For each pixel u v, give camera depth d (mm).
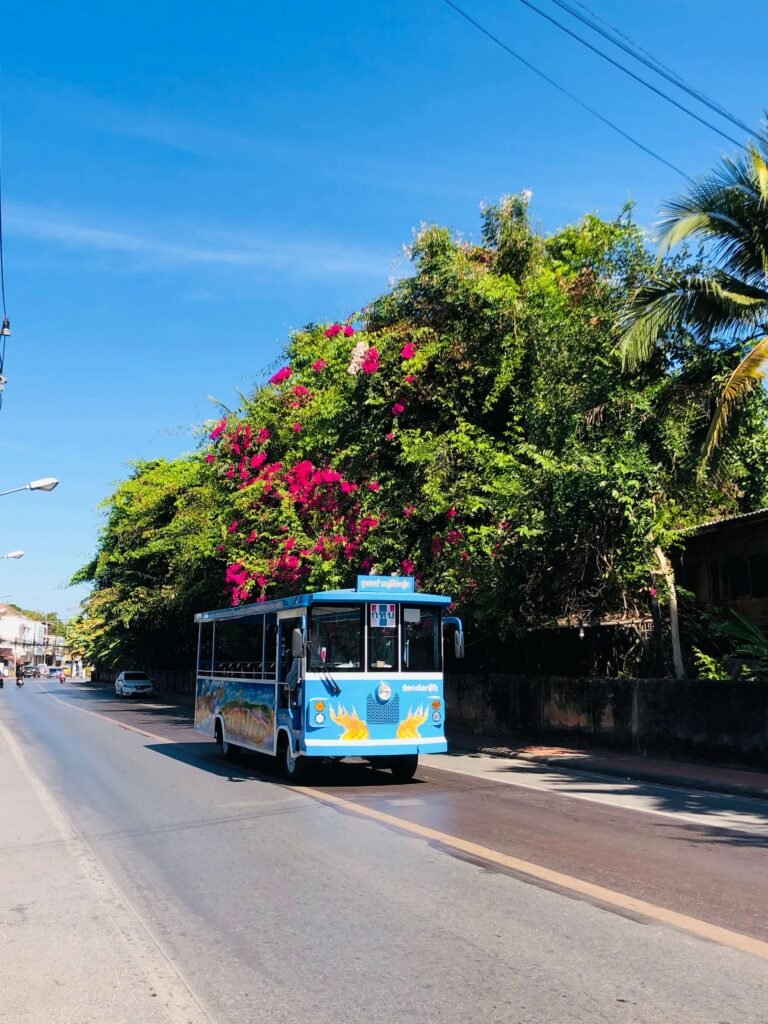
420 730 13711
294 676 13875
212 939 5992
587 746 18453
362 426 21656
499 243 22297
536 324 19781
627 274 18828
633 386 17172
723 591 20156
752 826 10133
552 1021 4531
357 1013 4688
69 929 6266
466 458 19984
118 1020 4648
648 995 4863
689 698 16016
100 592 52531
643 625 19766
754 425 17797
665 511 16984
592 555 18203
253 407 26391
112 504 48719
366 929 6141
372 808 11242
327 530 22562
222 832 9711
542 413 18469
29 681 103000
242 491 24641
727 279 15336
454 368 20688
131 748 19625
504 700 21359
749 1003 4742
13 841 9367
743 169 14609
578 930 6039
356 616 13656
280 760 16359
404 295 21375
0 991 5078
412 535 21703
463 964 5406
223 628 18422
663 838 9289
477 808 11297
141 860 8414
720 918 6293
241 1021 4609
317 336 28359
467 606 20484
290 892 7152
